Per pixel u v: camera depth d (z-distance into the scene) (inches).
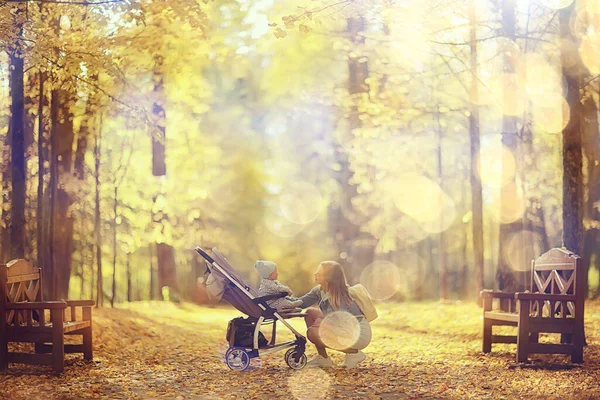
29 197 578.2
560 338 420.5
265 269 352.8
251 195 1196.5
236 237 1309.1
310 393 291.7
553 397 279.6
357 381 317.4
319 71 820.0
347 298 354.0
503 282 603.8
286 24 402.9
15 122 424.8
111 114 533.3
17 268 350.0
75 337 436.8
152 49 523.5
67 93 506.3
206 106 733.3
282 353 405.4
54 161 529.3
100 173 671.1
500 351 414.3
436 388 302.4
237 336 350.3
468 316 623.2
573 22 424.8
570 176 425.1
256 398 281.9
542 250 792.3
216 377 328.8
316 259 1406.3
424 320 637.3
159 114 539.8
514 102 553.3
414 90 672.4
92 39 444.5
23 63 427.5
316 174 1173.7
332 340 346.9
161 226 756.0
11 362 332.5
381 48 637.3
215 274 342.6
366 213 956.6
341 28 671.8
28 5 433.4
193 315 735.7
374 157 797.2
